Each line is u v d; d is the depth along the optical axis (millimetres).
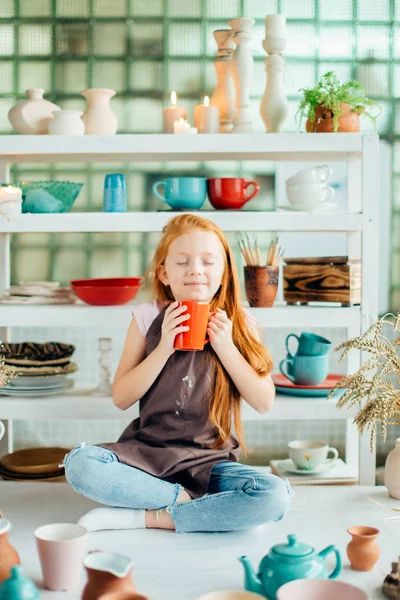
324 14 2518
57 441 2543
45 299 2080
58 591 1278
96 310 2010
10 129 2521
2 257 2326
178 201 2033
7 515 1717
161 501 1606
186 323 1667
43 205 2033
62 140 2010
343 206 2492
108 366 2100
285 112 2105
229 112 2174
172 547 1505
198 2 2500
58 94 2516
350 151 2062
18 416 1999
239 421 1811
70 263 2541
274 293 2059
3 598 1086
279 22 2111
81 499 1849
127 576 1140
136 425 1806
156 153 2137
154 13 2500
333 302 2061
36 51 2506
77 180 2533
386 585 1248
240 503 1574
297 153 2172
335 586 1125
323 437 2547
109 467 1607
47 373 2059
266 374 1819
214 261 1763
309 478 2051
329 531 1604
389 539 1547
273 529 1622
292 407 2014
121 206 2066
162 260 1814
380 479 2400
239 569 1384
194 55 2512
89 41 2504
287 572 1181
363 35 2527
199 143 2008
